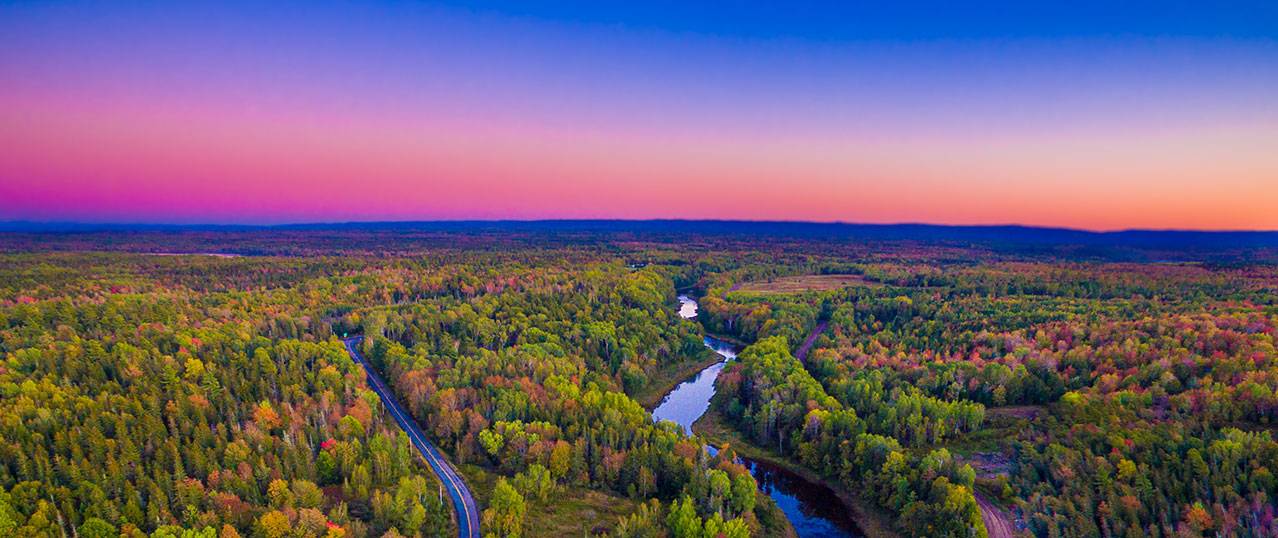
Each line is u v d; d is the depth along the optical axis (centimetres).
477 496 12250
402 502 10750
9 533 9194
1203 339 18638
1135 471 11750
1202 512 10488
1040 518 11356
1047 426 14625
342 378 16738
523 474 12275
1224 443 11856
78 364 15525
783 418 15900
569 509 12019
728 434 16662
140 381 14675
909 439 14588
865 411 16212
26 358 16038
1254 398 14012
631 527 11012
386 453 12069
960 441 14850
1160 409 14512
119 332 18975
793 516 13050
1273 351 16838
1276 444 11869
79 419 12800
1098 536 10850
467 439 13738
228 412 13475
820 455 14475
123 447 11594
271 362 16500
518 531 10762
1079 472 12162
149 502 10419
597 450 13238
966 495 11444
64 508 9906
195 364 15762
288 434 12519
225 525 9669
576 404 14950
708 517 11481
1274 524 10075
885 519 12600
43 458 10950
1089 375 17300
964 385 17550
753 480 12269
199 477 11269
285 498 10744
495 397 15350
